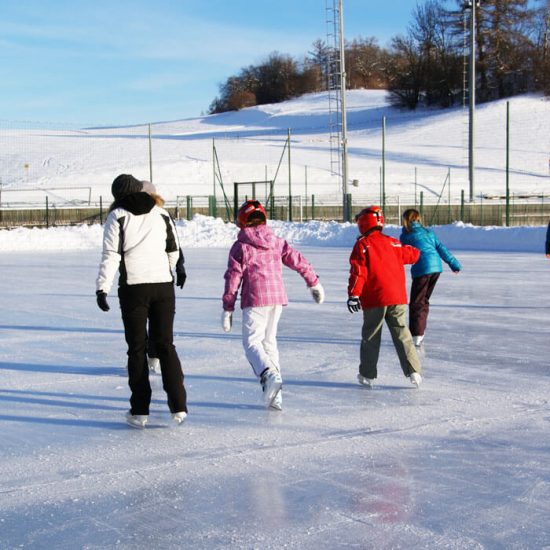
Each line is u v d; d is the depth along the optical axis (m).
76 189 51.97
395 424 5.36
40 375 7.11
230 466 4.48
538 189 54.97
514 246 26.78
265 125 95.69
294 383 6.71
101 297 5.23
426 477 4.25
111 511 3.80
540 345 8.55
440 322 10.28
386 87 122.75
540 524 3.59
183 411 5.36
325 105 107.19
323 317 10.89
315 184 54.53
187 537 3.49
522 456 4.62
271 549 3.34
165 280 5.39
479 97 91.06
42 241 30.92
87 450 4.83
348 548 3.34
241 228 5.94
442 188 53.03
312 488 4.09
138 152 66.25
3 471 4.43
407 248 6.56
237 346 8.59
